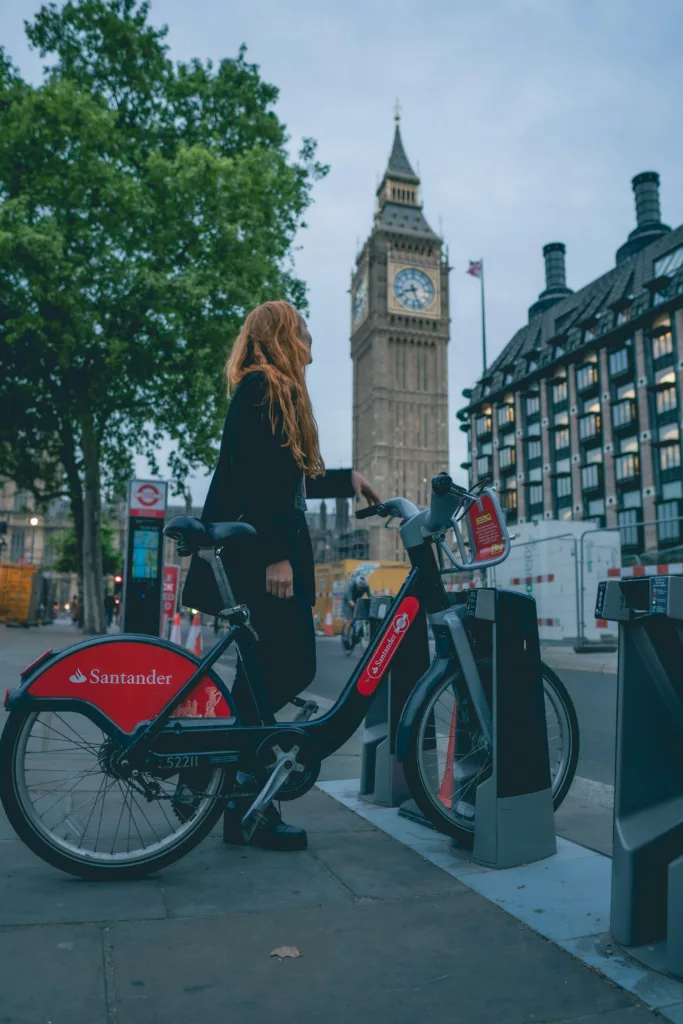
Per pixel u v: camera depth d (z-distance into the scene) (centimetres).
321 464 282
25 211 1958
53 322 1952
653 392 4644
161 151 2252
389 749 348
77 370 2161
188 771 246
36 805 287
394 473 10581
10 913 206
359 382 11462
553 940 197
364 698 267
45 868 245
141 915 208
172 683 247
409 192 11406
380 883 239
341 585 3070
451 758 293
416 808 319
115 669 243
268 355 282
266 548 255
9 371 2177
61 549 5488
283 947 190
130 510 990
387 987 171
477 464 6359
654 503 4553
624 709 204
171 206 1980
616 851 199
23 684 234
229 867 253
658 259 4925
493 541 267
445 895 229
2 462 2514
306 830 303
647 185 6194
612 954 189
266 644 269
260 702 258
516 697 268
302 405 277
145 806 302
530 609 276
